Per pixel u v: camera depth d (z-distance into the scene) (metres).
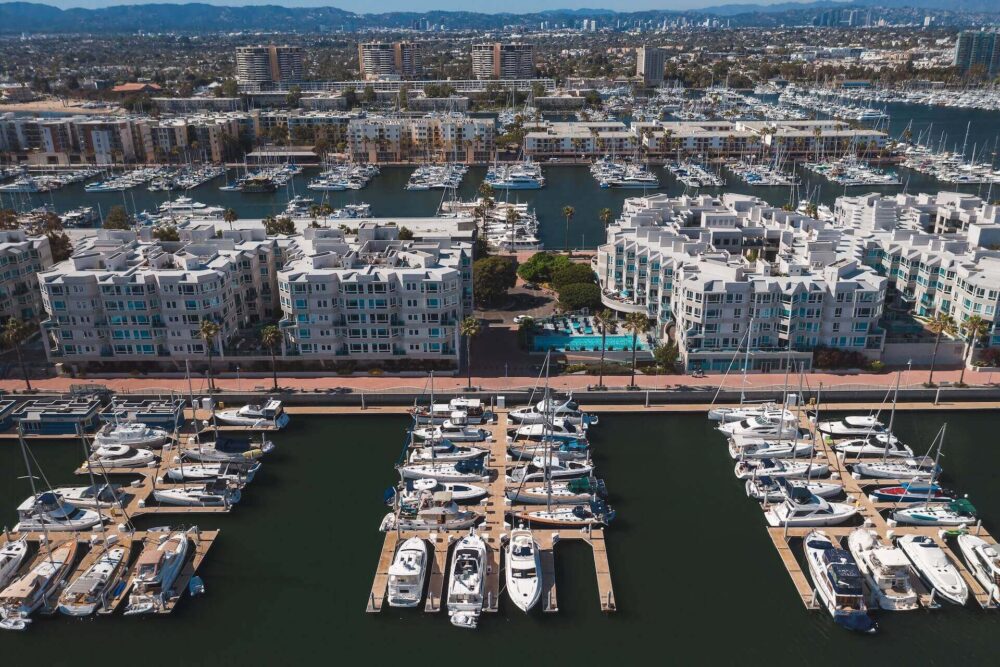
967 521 105.88
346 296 141.75
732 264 155.00
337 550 103.50
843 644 88.00
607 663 85.38
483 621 91.31
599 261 188.00
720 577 98.19
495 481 117.38
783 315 144.88
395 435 131.88
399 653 86.94
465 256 166.25
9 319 149.25
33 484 113.50
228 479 115.88
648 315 166.75
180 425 133.12
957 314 154.00
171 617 92.12
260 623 91.25
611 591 94.12
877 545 99.69
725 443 129.38
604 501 113.31
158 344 145.25
